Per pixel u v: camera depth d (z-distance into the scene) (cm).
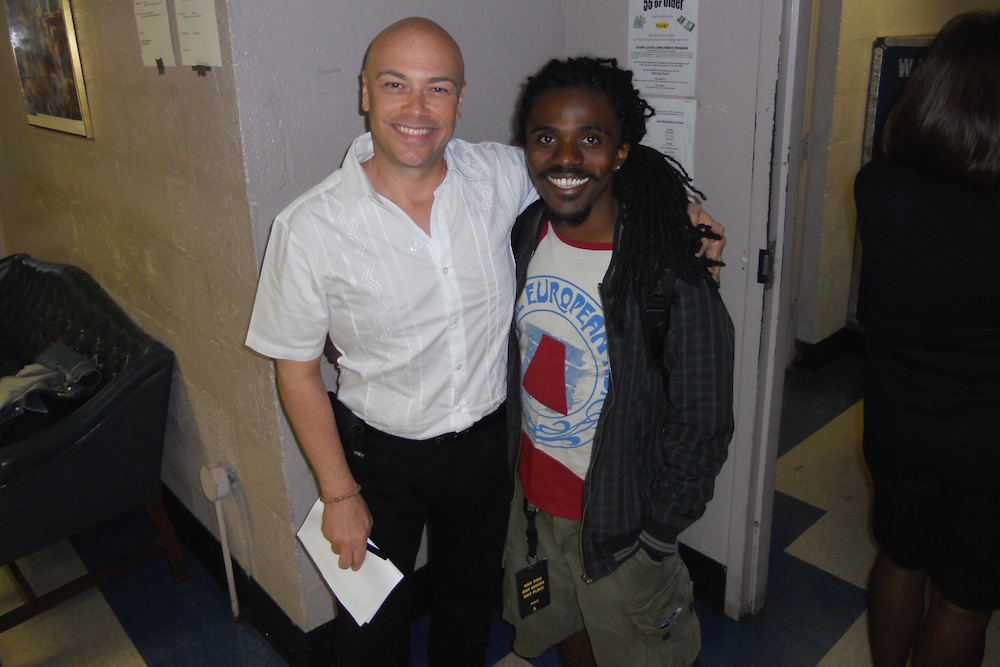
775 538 240
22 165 294
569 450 135
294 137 156
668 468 131
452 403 136
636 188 125
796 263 337
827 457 283
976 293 118
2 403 223
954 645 145
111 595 230
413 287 125
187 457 233
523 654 159
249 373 177
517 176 142
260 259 159
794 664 192
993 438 125
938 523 139
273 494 185
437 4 169
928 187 121
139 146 193
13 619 203
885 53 307
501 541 158
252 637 212
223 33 143
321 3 151
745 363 183
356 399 137
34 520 198
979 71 112
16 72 263
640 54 180
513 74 189
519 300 136
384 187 126
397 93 116
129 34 179
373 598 135
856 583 219
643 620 141
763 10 155
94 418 200
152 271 212
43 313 269
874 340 139
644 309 122
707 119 172
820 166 315
